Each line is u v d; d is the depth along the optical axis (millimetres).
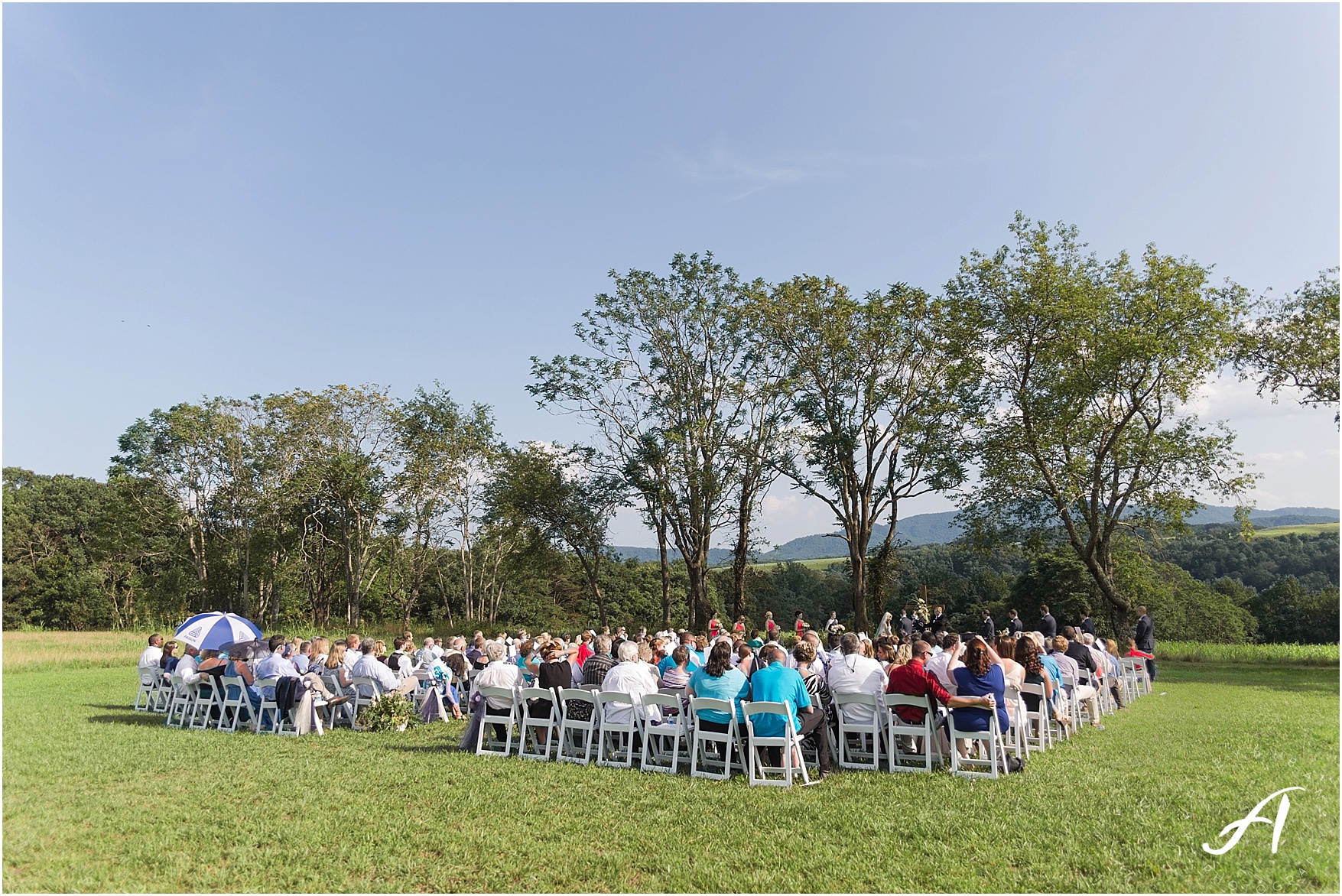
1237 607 48625
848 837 5953
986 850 5566
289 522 49875
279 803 6867
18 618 53844
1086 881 4969
